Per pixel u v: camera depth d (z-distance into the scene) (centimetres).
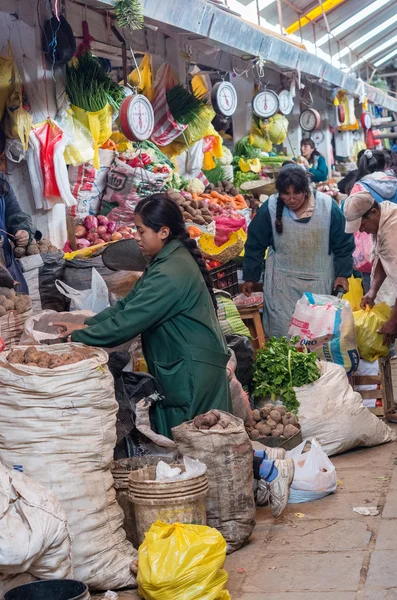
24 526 324
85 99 650
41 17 620
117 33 719
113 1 608
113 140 800
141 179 748
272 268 687
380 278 677
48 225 632
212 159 1004
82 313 477
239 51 909
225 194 985
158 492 384
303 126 1391
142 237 455
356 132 1873
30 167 614
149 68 823
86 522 366
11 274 536
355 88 1592
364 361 677
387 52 1973
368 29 1656
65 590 320
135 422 436
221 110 891
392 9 1567
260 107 1075
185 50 916
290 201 657
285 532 438
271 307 688
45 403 360
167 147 872
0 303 489
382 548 403
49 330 468
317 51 1630
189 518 387
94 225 712
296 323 644
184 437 419
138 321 434
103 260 546
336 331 632
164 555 345
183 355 450
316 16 1428
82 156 648
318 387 580
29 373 359
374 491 495
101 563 369
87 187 732
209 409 459
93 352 397
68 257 590
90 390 366
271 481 448
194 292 449
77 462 366
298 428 556
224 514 415
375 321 669
